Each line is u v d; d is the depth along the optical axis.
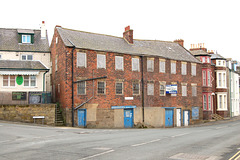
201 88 40.53
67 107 27.22
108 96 29.92
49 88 35.56
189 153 11.63
